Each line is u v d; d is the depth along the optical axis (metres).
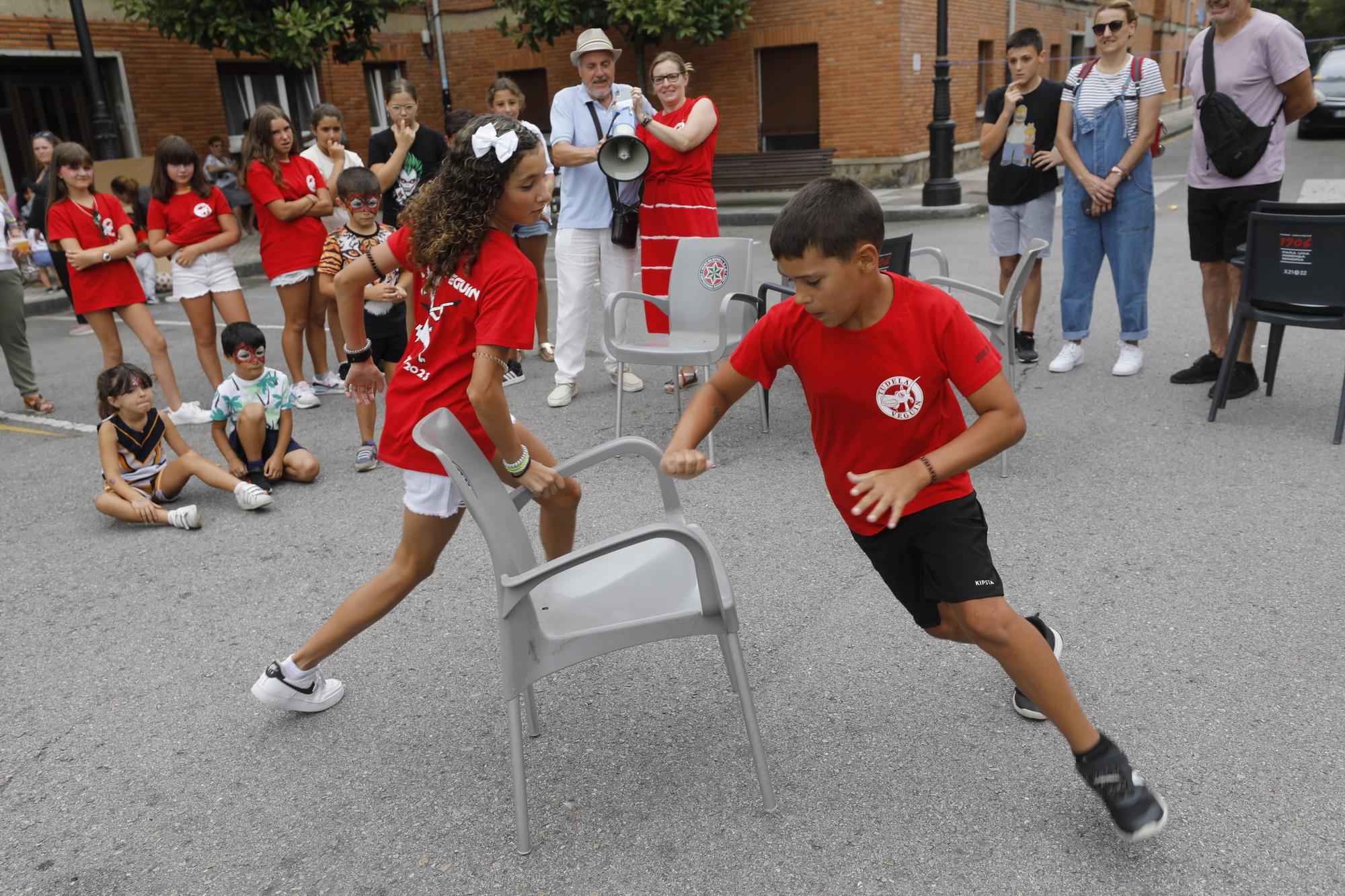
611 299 5.08
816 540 4.00
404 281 5.12
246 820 2.57
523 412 5.99
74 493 5.14
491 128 2.39
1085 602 3.36
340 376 6.76
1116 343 6.61
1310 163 15.68
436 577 3.88
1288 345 6.22
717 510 4.36
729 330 5.23
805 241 1.93
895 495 1.95
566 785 2.62
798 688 2.98
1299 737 2.60
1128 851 2.24
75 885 2.37
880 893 2.18
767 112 18.02
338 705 3.08
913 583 2.35
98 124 12.55
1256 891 2.11
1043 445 4.83
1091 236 5.76
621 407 5.23
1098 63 5.54
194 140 15.91
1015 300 4.86
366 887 2.31
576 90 5.85
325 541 4.33
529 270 2.47
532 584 2.22
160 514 4.54
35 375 7.95
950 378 2.15
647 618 2.41
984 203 14.84
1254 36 4.89
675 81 5.64
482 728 2.91
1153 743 2.61
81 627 3.68
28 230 11.70
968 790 2.48
